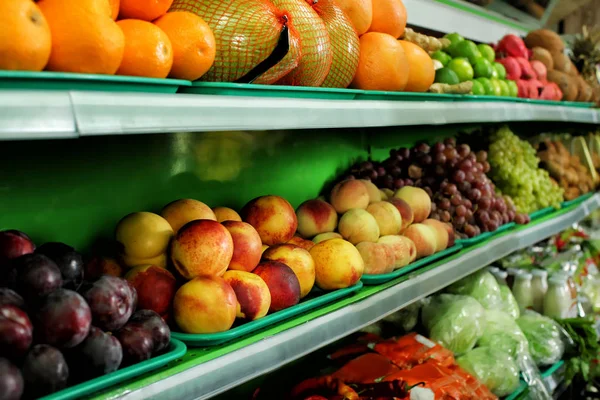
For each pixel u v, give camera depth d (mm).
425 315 1968
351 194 1589
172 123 841
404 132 2336
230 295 1012
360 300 1309
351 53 1349
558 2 4027
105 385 783
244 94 1063
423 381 1509
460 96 1763
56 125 698
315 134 1868
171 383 863
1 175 1086
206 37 966
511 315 2270
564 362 2266
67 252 848
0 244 824
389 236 1558
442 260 1721
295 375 1811
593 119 2822
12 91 671
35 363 715
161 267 1078
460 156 2100
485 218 2021
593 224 3656
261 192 1694
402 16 1595
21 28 690
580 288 2889
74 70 782
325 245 1318
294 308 1142
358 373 1539
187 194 1471
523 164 2549
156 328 893
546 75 2912
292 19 1160
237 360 972
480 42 2984
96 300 827
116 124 766
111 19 817
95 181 1250
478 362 1805
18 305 732
